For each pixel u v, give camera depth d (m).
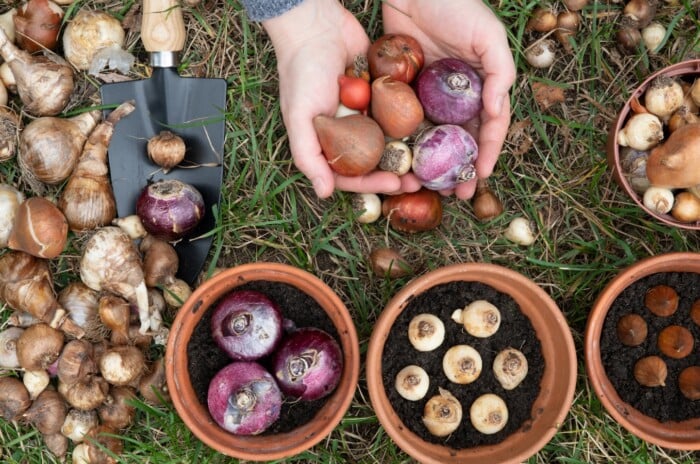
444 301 0.75
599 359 0.75
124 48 0.82
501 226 0.83
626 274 0.74
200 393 0.74
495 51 0.74
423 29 0.78
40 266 0.78
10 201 0.78
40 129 0.77
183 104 0.81
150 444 0.80
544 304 0.73
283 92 0.78
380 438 0.81
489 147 0.77
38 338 0.76
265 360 0.73
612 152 0.78
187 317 0.73
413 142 0.77
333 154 0.73
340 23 0.78
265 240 0.83
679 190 0.76
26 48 0.80
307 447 0.72
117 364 0.76
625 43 0.83
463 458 0.74
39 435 0.81
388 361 0.75
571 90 0.84
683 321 0.76
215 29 0.83
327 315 0.76
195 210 0.77
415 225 0.79
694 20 0.81
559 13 0.82
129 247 0.76
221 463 0.80
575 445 0.81
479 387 0.75
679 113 0.75
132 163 0.81
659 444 0.74
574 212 0.83
